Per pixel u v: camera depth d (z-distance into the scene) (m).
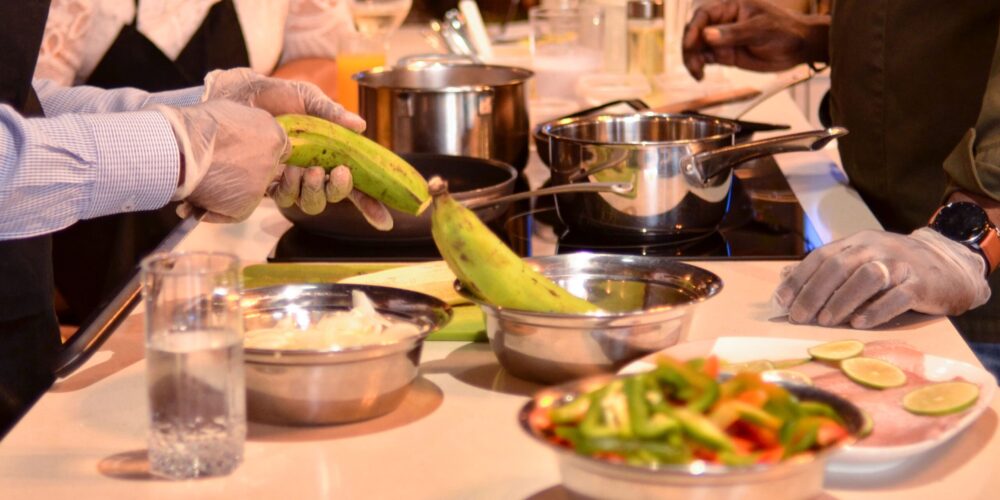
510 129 2.15
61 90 1.72
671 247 1.75
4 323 1.61
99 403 1.17
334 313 1.23
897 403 1.07
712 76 2.83
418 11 4.11
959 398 1.06
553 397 0.91
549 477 1.00
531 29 2.88
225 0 2.79
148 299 0.98
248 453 1.05
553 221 1.92
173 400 0.99
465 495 0.97
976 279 1.39
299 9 3.16
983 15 1.81
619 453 0.81
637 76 2.80
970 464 1.01
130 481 0.99
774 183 2.14
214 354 0.98
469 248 1.15
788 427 0.82
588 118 1.93
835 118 2.21
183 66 2.74
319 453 1.05
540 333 1.16
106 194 1.27
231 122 1.32
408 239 1.73
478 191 1.68
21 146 1.22
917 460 1.02
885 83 1.95
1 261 1.60
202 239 1.80
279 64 3.21
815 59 2.47
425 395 1.19
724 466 0.79
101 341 1.28
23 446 1.07
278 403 1.09
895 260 1.35
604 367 1.17
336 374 1.08
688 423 0.81
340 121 1.58
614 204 1.73
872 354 1.18
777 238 1.78
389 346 1.08
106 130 1.26
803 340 1.21
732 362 1.18
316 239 1.78
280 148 1.35
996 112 1.46
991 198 1.45
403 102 2.09
